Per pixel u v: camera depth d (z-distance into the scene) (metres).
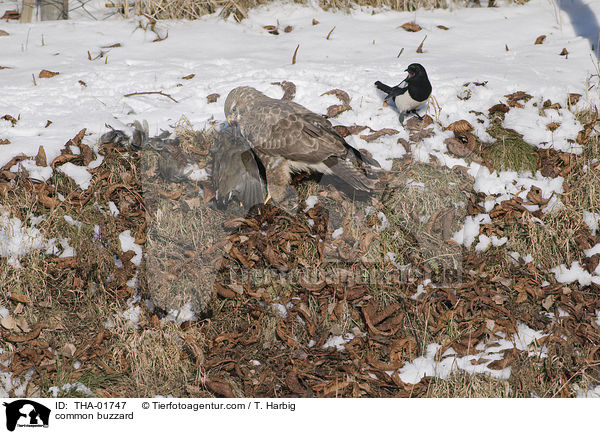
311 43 21.98
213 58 20.66
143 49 21.44
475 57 20.72
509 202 14.48
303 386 11.30
